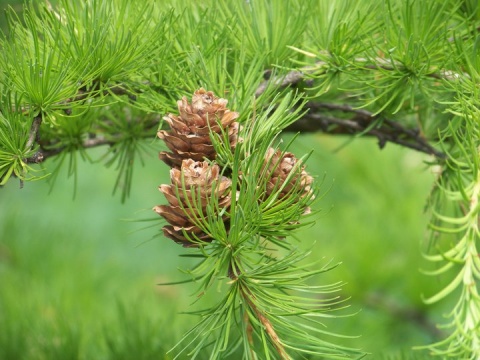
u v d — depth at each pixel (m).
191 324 0.70
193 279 0.43
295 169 0.43
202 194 0.43
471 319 0.41
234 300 0.43
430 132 0.55
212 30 0.51
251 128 0.45
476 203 0.43
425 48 0.48
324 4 0.52
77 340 0.71
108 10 0.50
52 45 0.49
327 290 0.45
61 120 0.52
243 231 0.43
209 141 0.44
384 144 0.56
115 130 0.55
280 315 0.43
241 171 0.43
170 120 0.45
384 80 0.50
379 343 0.81
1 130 0.45
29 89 0.46
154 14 0.52
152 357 0.66
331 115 0.56
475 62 0.48
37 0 0.49
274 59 0.52
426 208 0.55
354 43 0.51
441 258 0.43
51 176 0.55
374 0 0.52
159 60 0.50
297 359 0.56
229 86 0.51
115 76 0.49
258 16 0.52
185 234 0.42
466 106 0.45
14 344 0.71
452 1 0.52
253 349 0.44
